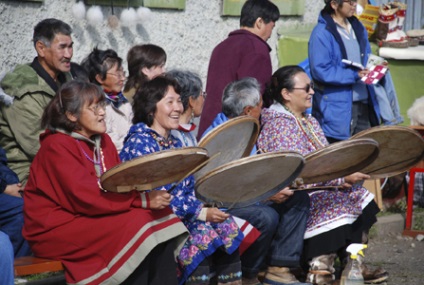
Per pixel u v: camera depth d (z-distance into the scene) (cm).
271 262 801
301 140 823
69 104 654
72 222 648
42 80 799
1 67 930
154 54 869
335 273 874
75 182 639
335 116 998
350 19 1016
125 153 696
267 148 820
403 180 1180
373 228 1073
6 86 789
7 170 762
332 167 775
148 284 660
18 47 950
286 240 795
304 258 827
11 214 746
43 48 802
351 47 998
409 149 817
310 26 1341
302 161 711
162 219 654
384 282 869
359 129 1043
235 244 730
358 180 811
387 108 1056
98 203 636
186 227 718
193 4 1160
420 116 1134
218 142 737
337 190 827
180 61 1153
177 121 707
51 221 651
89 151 669
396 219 1103
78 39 1019
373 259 980
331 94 998
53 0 987
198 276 716
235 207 727
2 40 929
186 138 760
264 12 937
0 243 613
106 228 638
